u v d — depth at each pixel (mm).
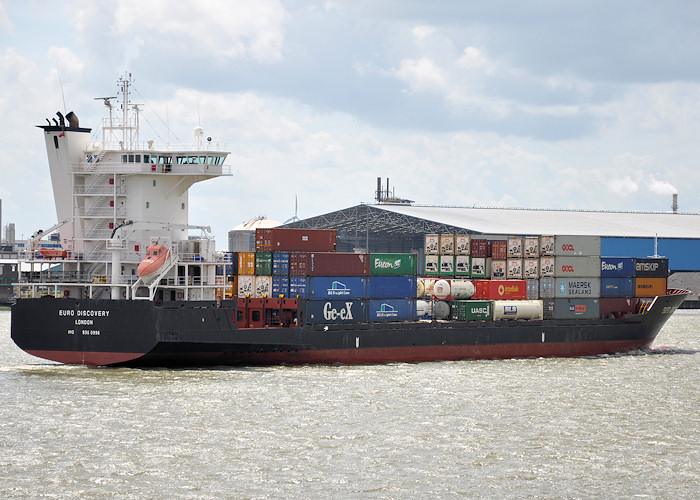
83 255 72062
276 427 51469
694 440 50406
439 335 78188
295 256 72000
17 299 67688
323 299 72688
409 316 77688
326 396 60031
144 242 71125
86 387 61656
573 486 42094
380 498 40125
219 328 67688
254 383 63781
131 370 68062
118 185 72000
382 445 48188
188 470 43594
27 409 55250
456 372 72125
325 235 76500
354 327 73938
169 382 63594
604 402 60656
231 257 73688
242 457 45719
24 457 45438
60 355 67375
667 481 42969
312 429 51156
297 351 71375
